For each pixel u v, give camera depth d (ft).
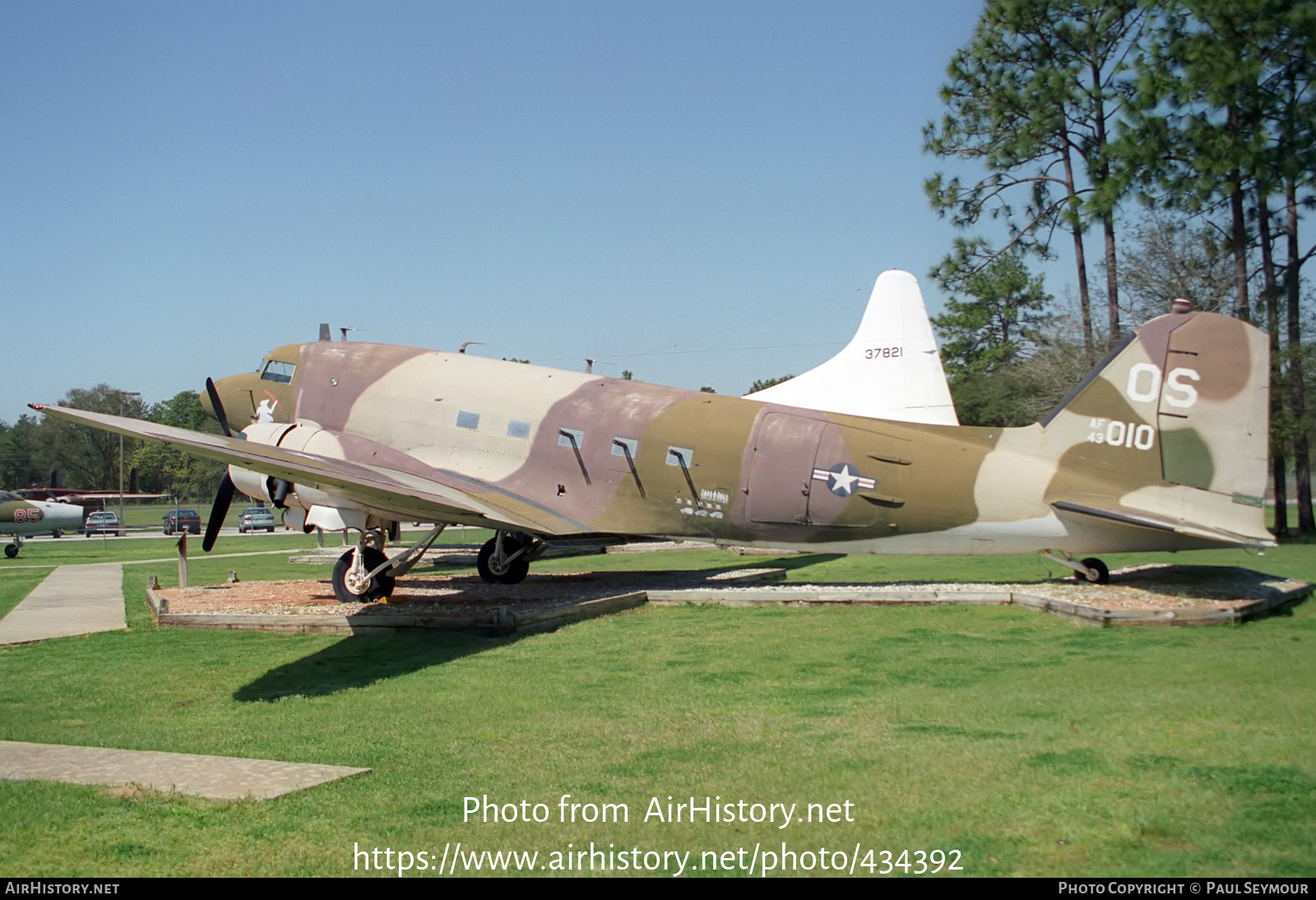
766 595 44.60
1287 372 90.89
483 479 52.70
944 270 105.09
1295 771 19.43
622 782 20.93
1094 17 94.17
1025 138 96.73
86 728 27.45
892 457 46.32
